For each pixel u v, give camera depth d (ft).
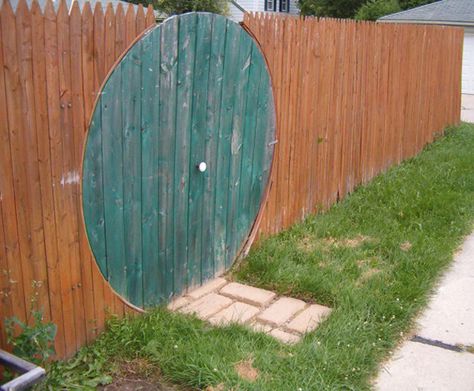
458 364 12.05
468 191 23.09
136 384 10.75
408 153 28.17
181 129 13.44
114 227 12.11
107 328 12.12
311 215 19.62
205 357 11.15
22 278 10.16
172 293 14.10
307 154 18.94
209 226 14.99
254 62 15.49
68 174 10.80
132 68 11.84
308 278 14.87
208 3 50.49
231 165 15.38
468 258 17.42
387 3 86.07
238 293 14.60
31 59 9.78
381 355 12.19
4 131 9.50
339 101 20.54
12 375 9.19
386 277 15.33
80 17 10.56
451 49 33.06
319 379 10.85
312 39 18.21
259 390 10.36
